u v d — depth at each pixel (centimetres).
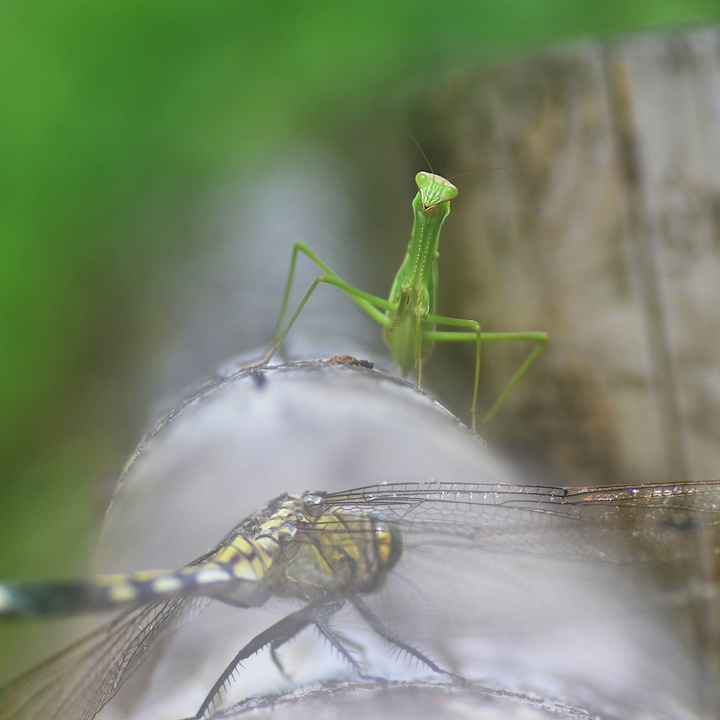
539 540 49
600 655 48
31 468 62
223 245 57
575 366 52
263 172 61
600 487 49
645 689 47
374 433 48
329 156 62
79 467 61
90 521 58
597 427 52
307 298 52
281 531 48
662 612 49
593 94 51
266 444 48
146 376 54
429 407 49
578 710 42
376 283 57
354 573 48
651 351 52
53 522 60
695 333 51
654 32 51
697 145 51
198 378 52
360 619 48
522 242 52
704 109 51
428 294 53
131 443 53
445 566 49
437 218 52
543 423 52
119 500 48
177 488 48
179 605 48
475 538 49
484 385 53
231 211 59
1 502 61
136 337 58
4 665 50
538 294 52
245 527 48
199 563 48
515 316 52
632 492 49
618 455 52
